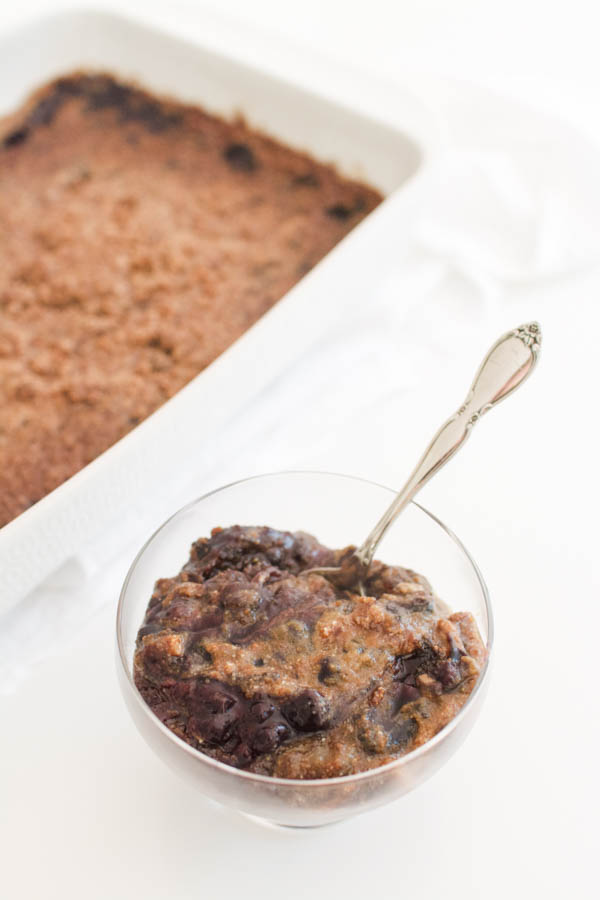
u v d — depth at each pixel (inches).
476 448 21.6
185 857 16.7
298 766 15.0
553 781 17.4
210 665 15.7
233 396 20.9
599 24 32.6
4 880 16.5
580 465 21.4
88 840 16.8
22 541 18.5
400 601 16.4
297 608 16.1
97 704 18.2
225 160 28.0
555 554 20.1
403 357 23.6
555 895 16.4
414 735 15.4
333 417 22.4
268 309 24.3
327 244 26.1
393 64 30.5
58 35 28.3
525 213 26.0
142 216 26.3
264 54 27.6
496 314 24.4
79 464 21.3
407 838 16.8
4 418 21.8
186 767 15.3
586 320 24.3
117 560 20.6
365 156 26.8
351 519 18.5
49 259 24.9
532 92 29.9
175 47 27.9
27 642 19.5
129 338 23.4
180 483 21.6
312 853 16.7
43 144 28.2
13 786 17.3
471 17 32.7
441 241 25.5
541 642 18.9
